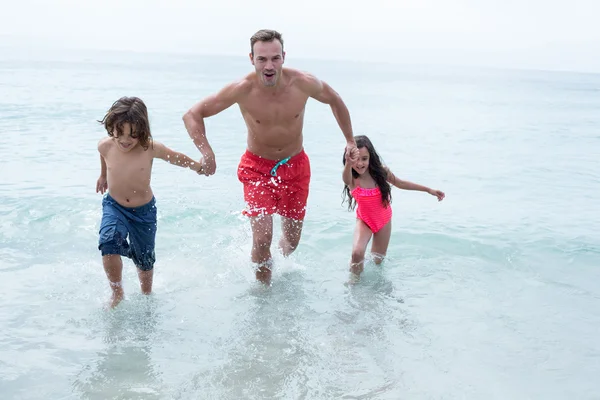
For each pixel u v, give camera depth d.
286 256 5.09
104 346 3.50
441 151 11.19
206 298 4.25
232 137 11.58
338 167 9.11
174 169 8.35
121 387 3.06
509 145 12.27
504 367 3.38
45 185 7.05
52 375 3.15
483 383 3.20
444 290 4.51
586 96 34.22
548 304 4.28
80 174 7.71
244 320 3.91
